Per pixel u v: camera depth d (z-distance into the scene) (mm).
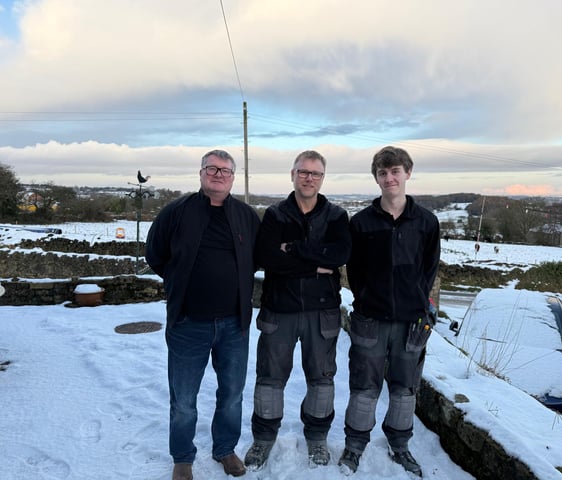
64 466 2717
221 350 2582
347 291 6223
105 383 3955
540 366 4344
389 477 2545
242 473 2557
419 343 2523
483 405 2783
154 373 4133
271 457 2703
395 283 2508
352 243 2633
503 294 6570
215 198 2512
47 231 31594
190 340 2498
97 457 2799
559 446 2348
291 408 3402
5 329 5688
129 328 5746
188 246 2445
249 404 3498
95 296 7023
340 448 2811
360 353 2600
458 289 21625
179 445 2520
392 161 2432
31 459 2799
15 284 7152
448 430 2785
